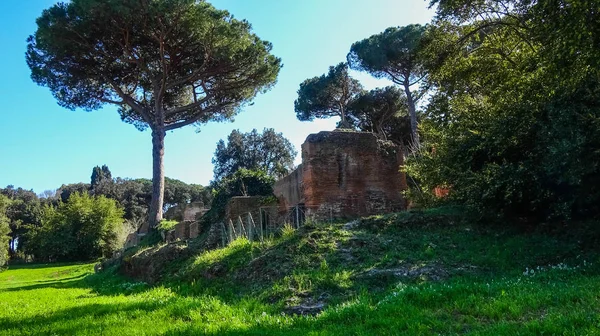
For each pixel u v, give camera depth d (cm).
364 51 4050
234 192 2525
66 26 2931
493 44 1706
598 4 970
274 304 885
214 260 1321
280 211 2175
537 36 1243
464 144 1457
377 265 1030
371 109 4800
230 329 711
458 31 1727
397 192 1828
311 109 5038
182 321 827
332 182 1739
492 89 1634
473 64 1711
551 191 1224
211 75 3475
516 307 645
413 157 1881
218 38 3075
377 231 1309
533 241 1187
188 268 1435
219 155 7169
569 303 651
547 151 1182
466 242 1209
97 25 2959
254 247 1285
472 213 1388
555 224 1280
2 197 6350
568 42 1045
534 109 1271
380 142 1867
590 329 520
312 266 1055
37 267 5212
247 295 993
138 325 817
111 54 3231
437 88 1750
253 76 3503
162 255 1691
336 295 885
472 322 623
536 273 928
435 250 1141
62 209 6097
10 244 7856
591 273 888
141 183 9100
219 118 4119
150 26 2978
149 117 3566
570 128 1095
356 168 1788
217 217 2367
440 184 1639
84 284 2094
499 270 1006
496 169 1268
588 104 1139
